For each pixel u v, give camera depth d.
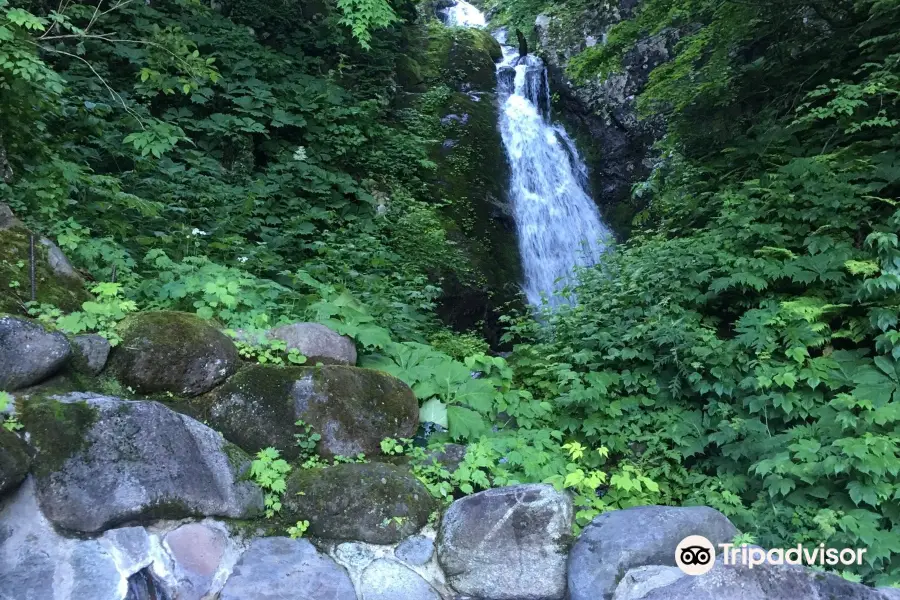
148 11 8.80
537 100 14.05
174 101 8.89
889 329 4.50
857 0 6.72
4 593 2.30
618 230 12.45
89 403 2.74
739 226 5.61
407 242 9.11
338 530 3.07
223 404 3.42
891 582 3.13
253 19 10.77
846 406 3.92
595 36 14.18
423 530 3.19
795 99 7.27
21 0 6.89
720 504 3.88
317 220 8.65
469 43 14.22
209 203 7.25
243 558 2.86
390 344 4.41
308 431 3.45
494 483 3.54
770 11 7.53
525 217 11.72
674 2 9.24
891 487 3.38
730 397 4.48
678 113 8.29
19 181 4.48
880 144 5.75
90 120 6.57
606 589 2.80
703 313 5.55
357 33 8.26
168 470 2.76
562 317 5.66
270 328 3.96
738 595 2.42
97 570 2.46
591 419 4.54
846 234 5.31
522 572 2.99
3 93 4.24
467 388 4.19
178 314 3.57
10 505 2.45
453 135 11.88
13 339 2.79
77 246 4.12
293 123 9.20
